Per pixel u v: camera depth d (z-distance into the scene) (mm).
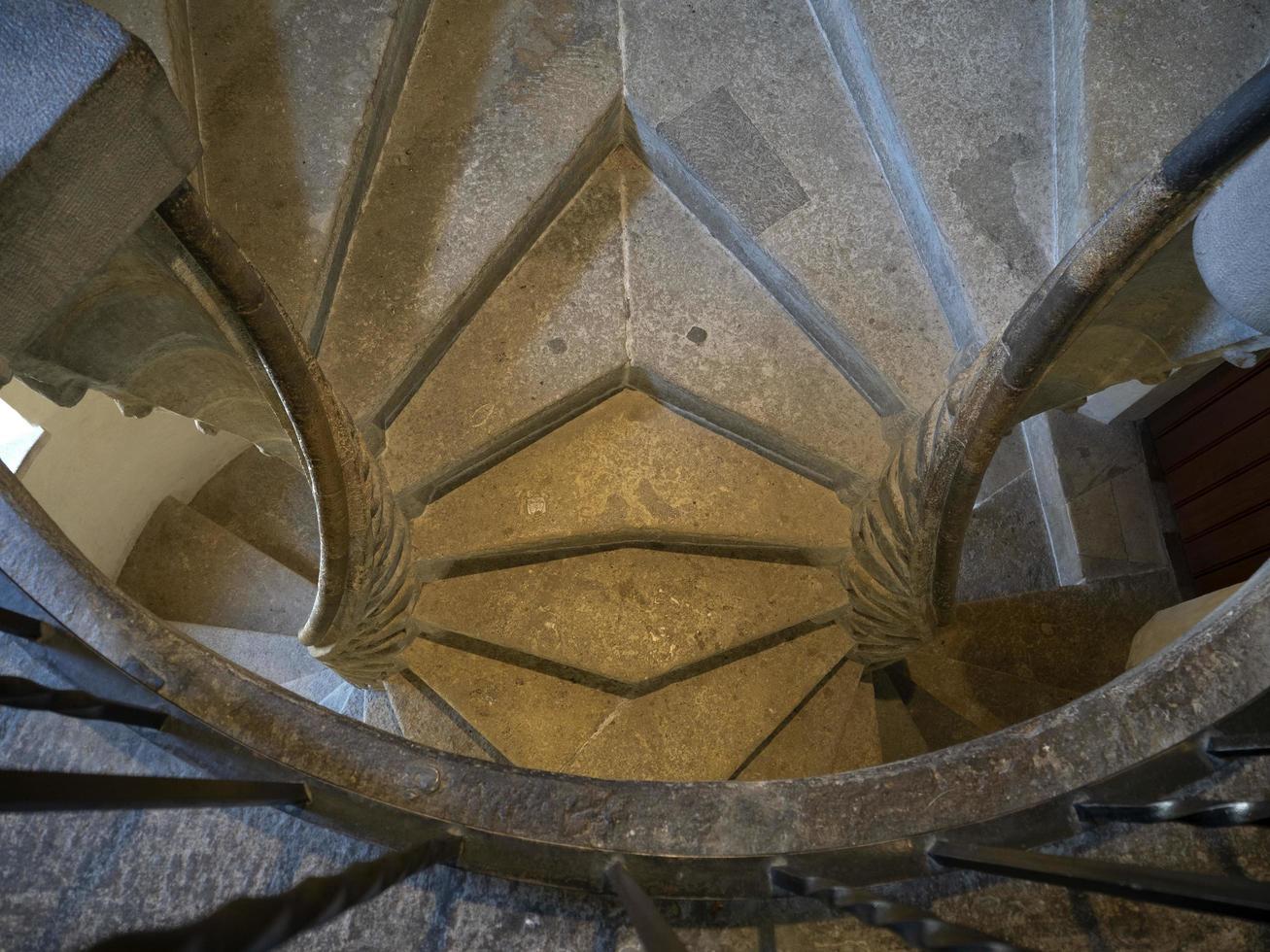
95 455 3693
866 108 2854
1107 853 1445
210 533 4445
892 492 2756
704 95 2910
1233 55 2422
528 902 1432
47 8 1355
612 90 2902
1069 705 1505
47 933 1377
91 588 1513
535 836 1444
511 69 2924
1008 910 1419
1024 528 4309
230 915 904
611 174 3145
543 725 3201
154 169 1499
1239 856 1428
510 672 3254
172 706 1438
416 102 2898
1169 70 2426
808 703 3436
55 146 1341
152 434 3955
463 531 3035
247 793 1270
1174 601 4020
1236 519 3654
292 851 1435
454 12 2969
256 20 2693
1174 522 4117
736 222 2859
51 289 1550
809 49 2967
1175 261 1972
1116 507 4105
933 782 1473
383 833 1438
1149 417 4219
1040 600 4027
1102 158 2400
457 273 2770
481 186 2836
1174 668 1472
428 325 2736
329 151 2623
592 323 2988
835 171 2883
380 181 2834
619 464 3125
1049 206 2590
